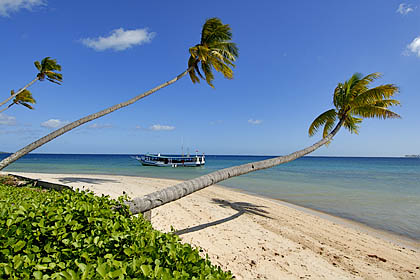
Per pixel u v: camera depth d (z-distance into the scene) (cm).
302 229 923
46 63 1322
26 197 531
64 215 301
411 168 6078
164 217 928
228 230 835
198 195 1514
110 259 211
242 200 1438
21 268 194
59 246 253
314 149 978
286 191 1947
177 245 251
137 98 1213
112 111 1156
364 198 1689
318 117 1173
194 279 191
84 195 393
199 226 855
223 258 620
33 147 1008
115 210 387
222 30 1202
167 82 1250
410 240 891
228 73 1232
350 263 654
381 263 670
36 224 259
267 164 845
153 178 2631
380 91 910
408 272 625
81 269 186
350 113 1107
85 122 1097
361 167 6431
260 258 637
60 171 3456
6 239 235
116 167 4728
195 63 1306
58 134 1044
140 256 223
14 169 3803
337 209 1348
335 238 850
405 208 1390
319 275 573
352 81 1062
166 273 179
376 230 994
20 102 1469
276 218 1060
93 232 270
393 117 946
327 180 2856
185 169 4556
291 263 623
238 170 788
